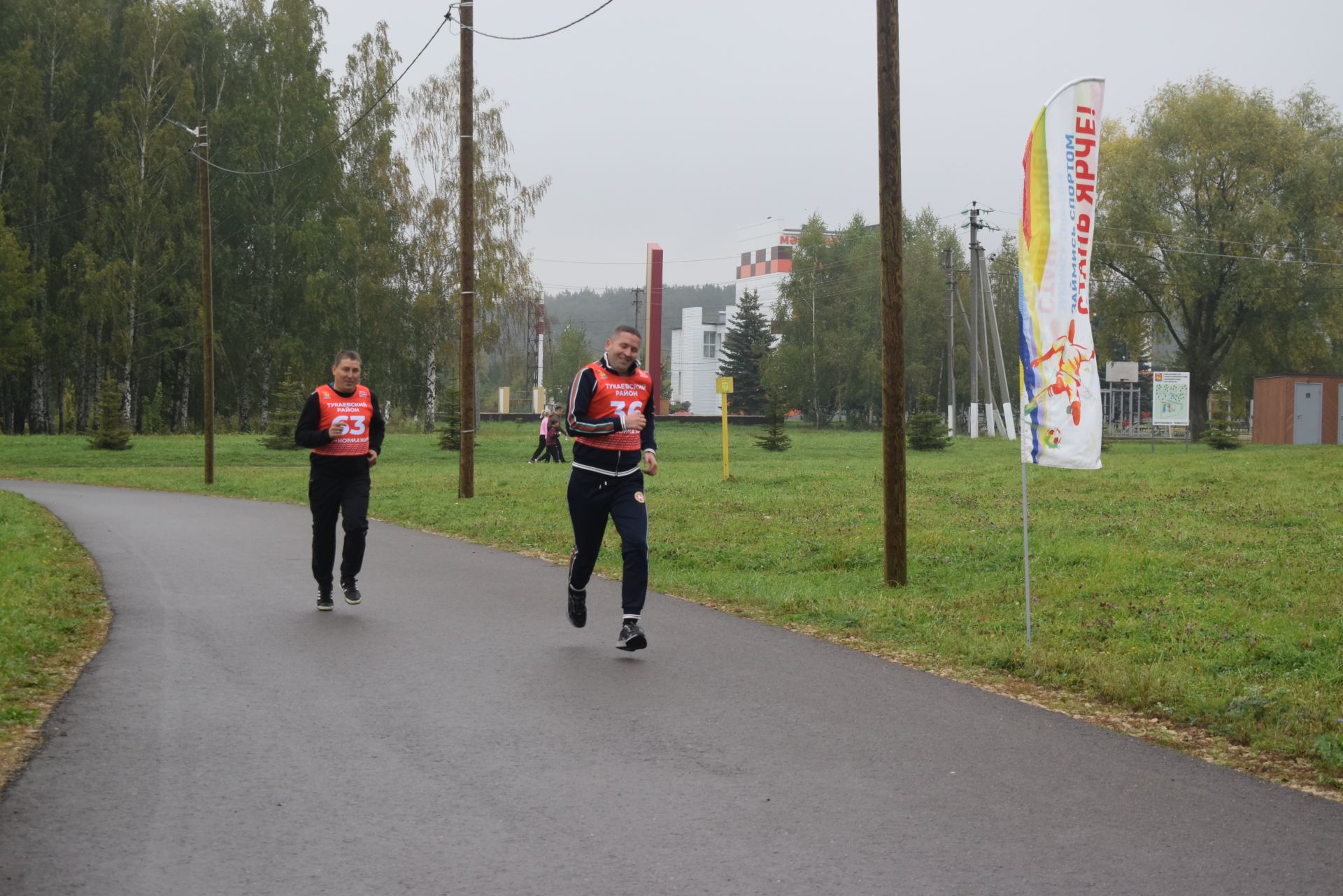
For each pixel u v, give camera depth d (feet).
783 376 272.10
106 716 19.22
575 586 26.45
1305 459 92.94
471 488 65.16
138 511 59.82
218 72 176.45
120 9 177.06
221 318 169.89
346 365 29.86
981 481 72.69
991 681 23.34
